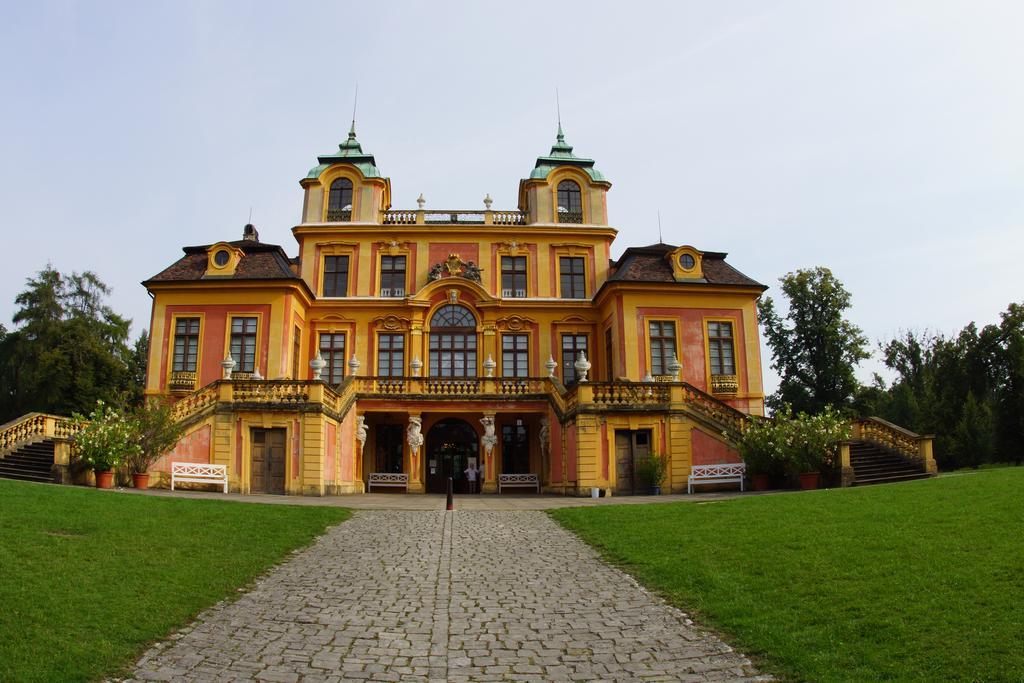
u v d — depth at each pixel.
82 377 52.47
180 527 14.64
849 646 8.52
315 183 39.69
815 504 17.28
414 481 32.62
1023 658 7.62
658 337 35.66
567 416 29.19
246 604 10.78
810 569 11.57
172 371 34.16
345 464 30.61
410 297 37.56
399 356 37.69
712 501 19.78
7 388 53.66
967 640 8.22
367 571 12.91
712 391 35.38
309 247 38.94
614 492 27.27
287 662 8.67
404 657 8.95
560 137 43.06
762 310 55.25
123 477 24.41
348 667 8.59
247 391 27.25
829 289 52.78
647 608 10.81
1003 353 43.78
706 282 36.09
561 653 9.11
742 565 12.26
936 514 14.59
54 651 8.16
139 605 9.92
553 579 12.48
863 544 12.69
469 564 13.51
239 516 16.58
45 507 14.59
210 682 8.00
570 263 39.62
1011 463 39.72
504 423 37.59
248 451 26.75
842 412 49.34
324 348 37.59
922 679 7.49
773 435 25.95
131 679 7.95
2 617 8.80
